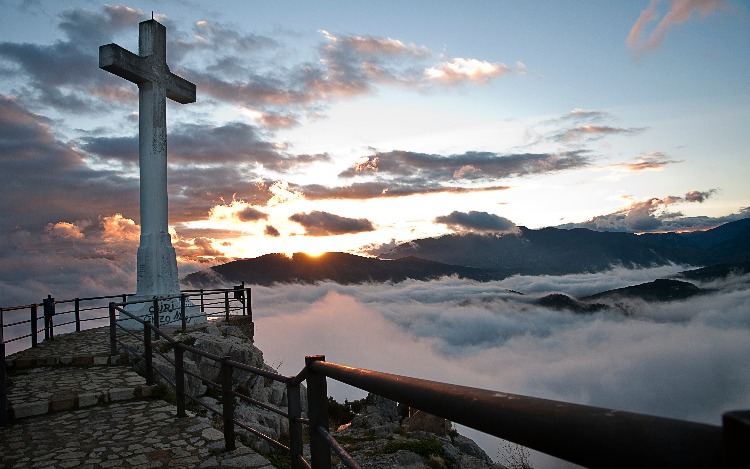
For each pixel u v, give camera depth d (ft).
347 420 51.11
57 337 49.96
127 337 48.52
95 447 22.21
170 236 58.18
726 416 2.06
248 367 18.17
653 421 2.54
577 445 2.81
